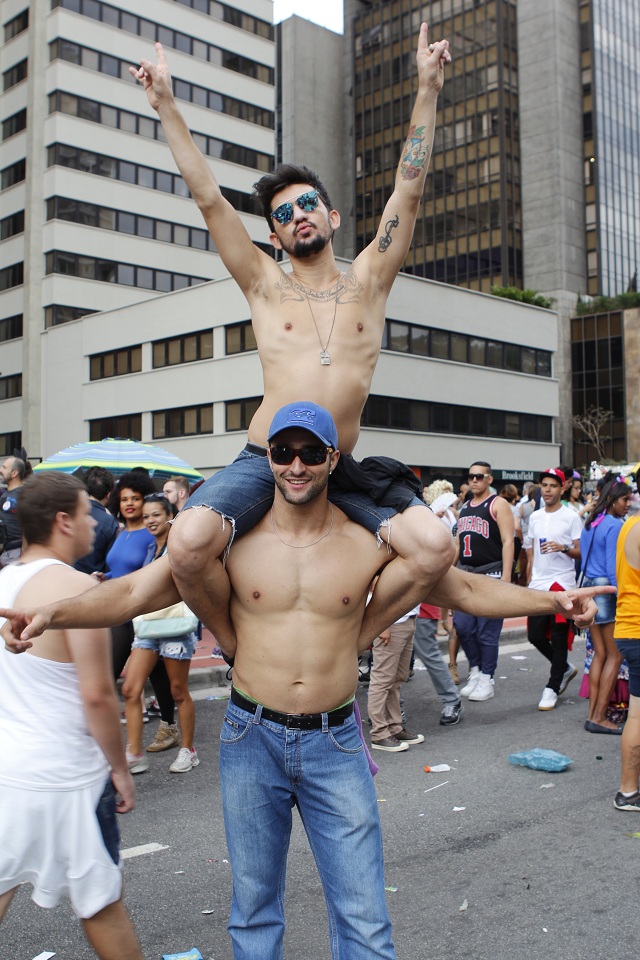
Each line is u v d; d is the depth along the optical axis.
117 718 2.82
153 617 6.00
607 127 72.62
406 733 6.95
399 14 74.62
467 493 14.83
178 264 50.34
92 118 47.34
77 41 46.75
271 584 2.66
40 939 3.72
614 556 7.05
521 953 3.54
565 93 70.12
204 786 5.82
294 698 2.64
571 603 2.65
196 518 2.56
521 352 46.47
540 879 4.28
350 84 78.19
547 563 8.49
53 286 46.44
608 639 7.14
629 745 5.27
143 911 3.96
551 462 47.97
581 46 71.94
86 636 2.74
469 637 8.59
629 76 76.06
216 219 3.11
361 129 77.12
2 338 49.97
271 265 3.17
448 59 3.26
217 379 37.84
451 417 42.19
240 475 2.78
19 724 2.70
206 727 7.43
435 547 2.64
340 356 3.00
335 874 2.58
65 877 2.70
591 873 4.34
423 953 3.55
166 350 40.50
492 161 69.19
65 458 12.23
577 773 6.07
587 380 66.44
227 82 52.12
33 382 47.31
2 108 50.16
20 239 48.59
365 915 2.53
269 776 2.67
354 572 2.70
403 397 39.72
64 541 2.99
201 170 3.11
